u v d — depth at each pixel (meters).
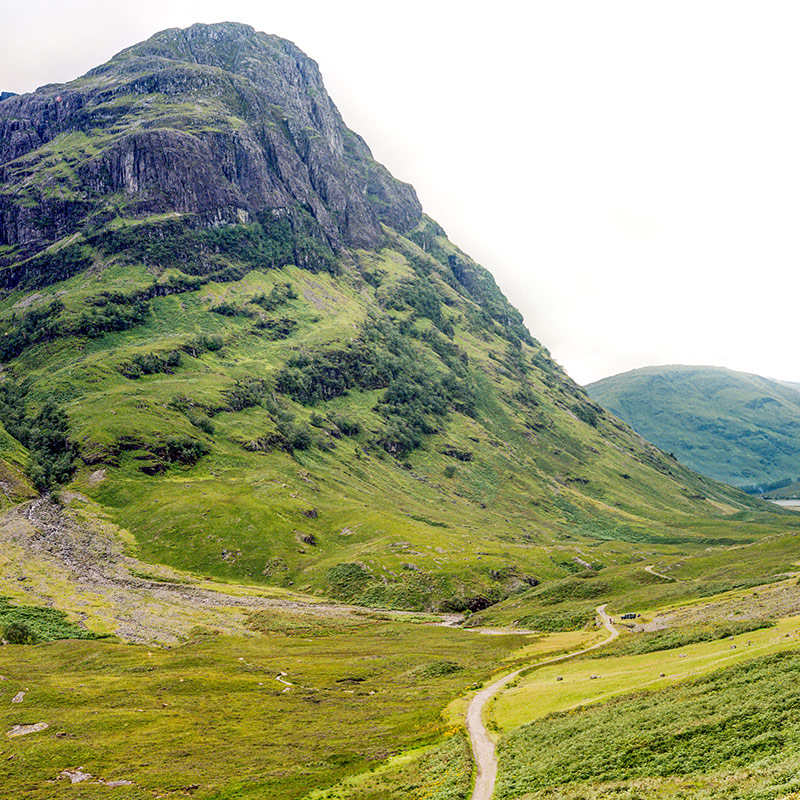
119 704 93.69
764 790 36.12
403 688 103.19
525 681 91.00
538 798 47.25
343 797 57.78
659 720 54.50
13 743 78.12
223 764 70.31
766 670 57.88
